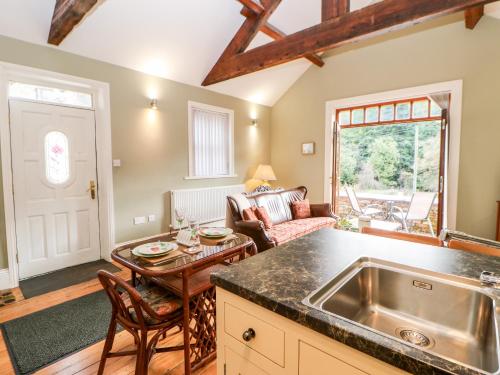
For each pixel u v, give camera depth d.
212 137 4.94
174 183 4.33
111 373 1.70
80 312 2.38
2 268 2.82
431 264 1.10
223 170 5.17
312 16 4.32
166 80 4.13
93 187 3.56
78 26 2.97
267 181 5.93
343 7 2.79
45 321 2.25
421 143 6.49
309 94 5.41
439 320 0.97
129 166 3.78
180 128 4.36
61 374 1.69
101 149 3.56
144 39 3.46
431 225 5.07
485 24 3.68
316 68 5.26
